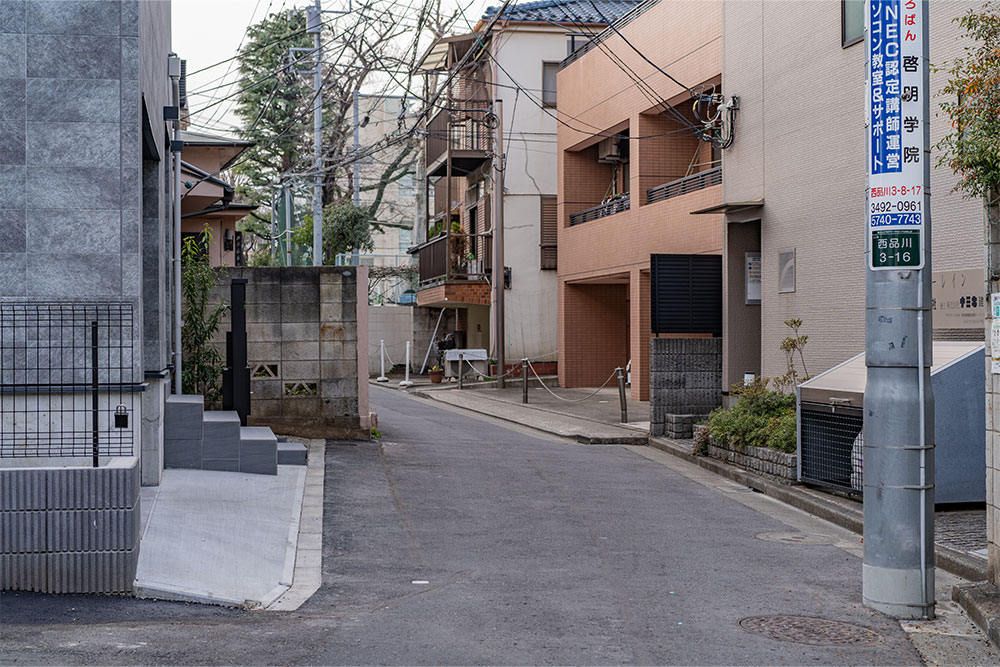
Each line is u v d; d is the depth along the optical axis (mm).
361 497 10867
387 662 5504
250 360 14977
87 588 6684
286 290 15039
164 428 11070
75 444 8828
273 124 40312
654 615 6648
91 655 5402
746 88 16812
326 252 37656
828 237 14422
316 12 28703
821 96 14586
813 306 14789
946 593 7484
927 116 7043
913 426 6895
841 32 14039
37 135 8844
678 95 21312
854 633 6363
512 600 6969
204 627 6109
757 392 13930
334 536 9008
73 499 6652
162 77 11836
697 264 17859
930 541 6879
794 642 6113
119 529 6707
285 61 39062
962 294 11211
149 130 9992
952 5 11492
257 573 7461
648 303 23688
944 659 5902
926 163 7039
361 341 15172
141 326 8992
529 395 26859
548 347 31094
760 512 10867
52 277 8844
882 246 7020
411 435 16781
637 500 11414
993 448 7156
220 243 25875
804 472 11719
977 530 9234
